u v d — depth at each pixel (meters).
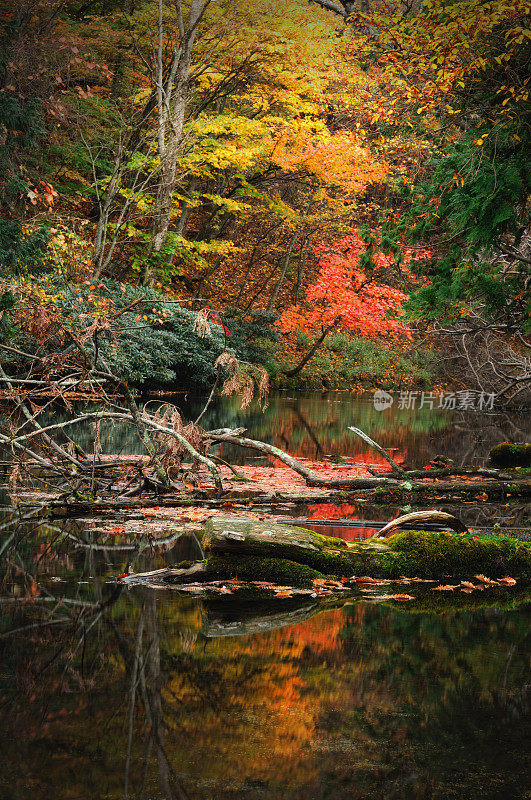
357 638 3.77
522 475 9.51
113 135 24.33
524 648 3.66
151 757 2.44
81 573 4.80
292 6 21.33
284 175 27.67
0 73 14.07
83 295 15.02
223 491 8.08
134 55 24.42
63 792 2.20
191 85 24.05
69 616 3.92
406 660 3.45
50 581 4.59
